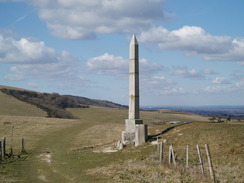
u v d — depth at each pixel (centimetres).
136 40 3234
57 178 1973
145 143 3011
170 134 3119
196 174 1706
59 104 13050
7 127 5391
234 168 1833
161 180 1680
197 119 11850
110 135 5062
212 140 2584
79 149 3441
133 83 3225
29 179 1944
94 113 11925
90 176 1967
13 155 3034
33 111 9600
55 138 4591
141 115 12550
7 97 11050
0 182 1778
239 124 3123
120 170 2033
